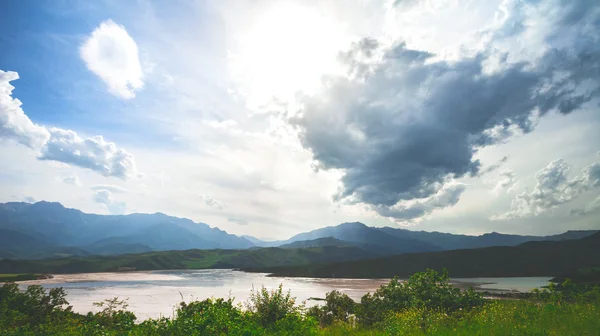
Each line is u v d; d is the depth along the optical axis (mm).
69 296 73062
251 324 13203
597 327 10633
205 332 12328
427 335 11875
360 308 23172
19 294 18328
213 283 118500
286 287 102312
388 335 12922
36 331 14969
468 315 15227
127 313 15719
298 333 13125
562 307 14906
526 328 10922
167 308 53531
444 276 23672
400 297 23547
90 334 14086
